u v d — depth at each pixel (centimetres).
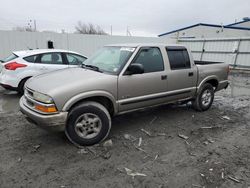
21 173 281
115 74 371
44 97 316
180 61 470
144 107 418
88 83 340
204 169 297
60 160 312
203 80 518
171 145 365
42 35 1143
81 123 344
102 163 307
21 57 650
